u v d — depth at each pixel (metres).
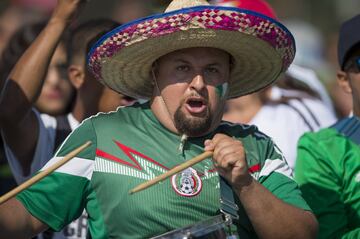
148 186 10.52
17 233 11.07
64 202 11.19
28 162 13.45
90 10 29.28
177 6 11.38
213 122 11.36
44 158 13.66
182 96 11.16
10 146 13.20
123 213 11.05
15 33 17.25
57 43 12.62
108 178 11.16
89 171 11.22
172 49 11.16
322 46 31.12
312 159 12.97
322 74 26.03
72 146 11.32
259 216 10.80
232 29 10.99
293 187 11.43
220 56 11.27
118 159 11.21
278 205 10.87
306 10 35.16
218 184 11.16
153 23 10.94
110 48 11.32
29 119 13.30
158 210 11.02
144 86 12.05
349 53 13.50
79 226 13.99
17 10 26.50
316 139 13.10
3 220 10.97
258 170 11.38
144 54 11.33
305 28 32.62
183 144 11.27
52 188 11.15
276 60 11.69
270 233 10.87
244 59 11.63
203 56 11.16
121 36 11.16
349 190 12.77
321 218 12.74
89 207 11.24
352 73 13.49
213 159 10.75
